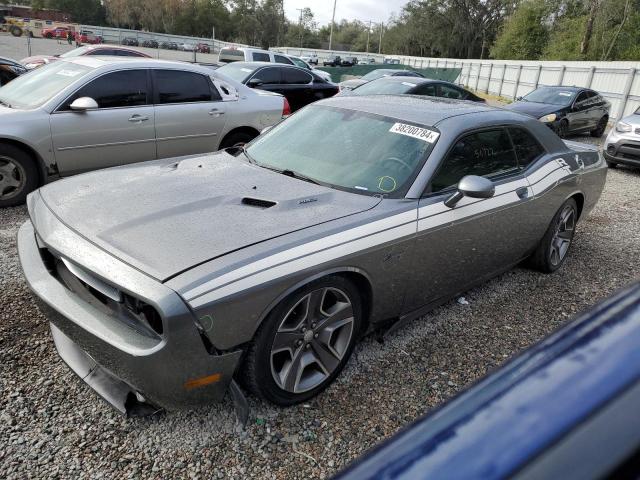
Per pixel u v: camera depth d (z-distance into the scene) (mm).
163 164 3561
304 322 2557
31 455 2236
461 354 3295
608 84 22047
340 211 2793
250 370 2381
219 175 3244
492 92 34281
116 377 2248
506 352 3369
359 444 2455
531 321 3805
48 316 2492
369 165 3252
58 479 2131
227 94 6797
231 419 2539
